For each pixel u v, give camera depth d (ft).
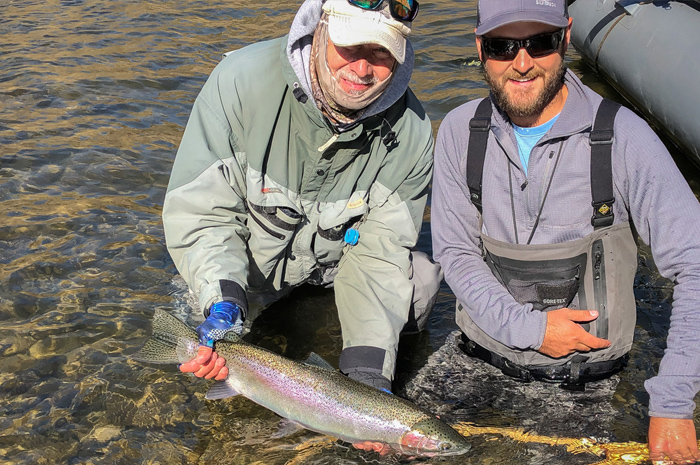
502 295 5.03
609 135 4.59
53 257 6.78
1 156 8.57
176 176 5.37
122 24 13.69
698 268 4.40
